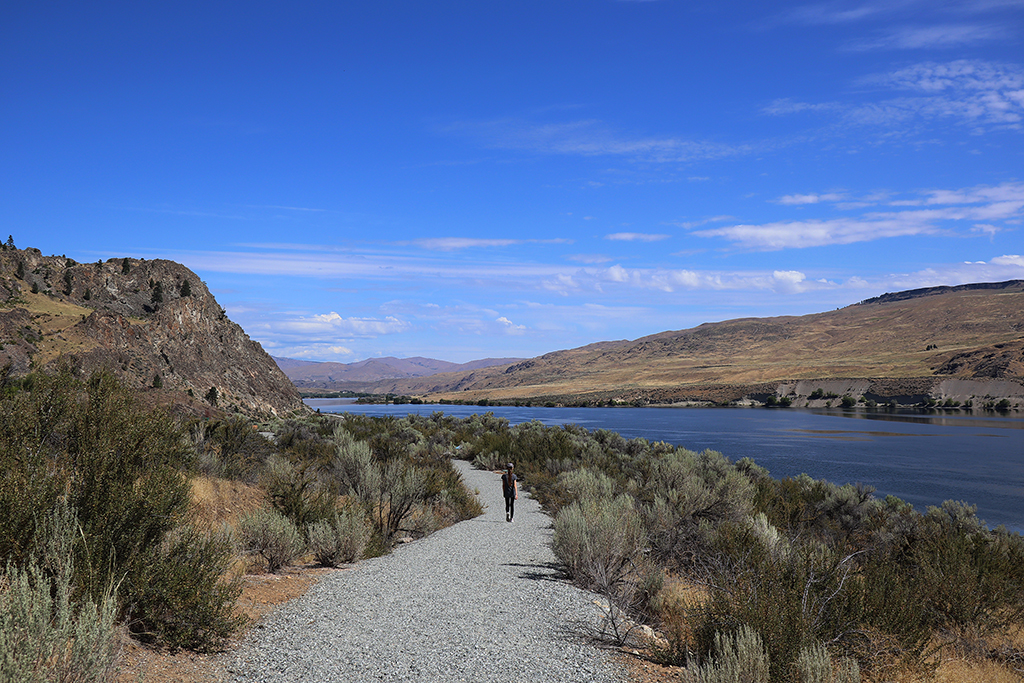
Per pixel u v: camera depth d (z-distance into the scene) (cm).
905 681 530
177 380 8062
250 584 746
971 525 1703
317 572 876
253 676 459
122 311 10100
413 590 770
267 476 1488
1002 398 16250
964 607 717
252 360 10862
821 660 462
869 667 528
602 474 1773
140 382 7044
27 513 462
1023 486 3375
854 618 554
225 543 621
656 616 691
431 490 1448
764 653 475
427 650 543
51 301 8794
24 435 526
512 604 716
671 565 931
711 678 455
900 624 573
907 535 1205
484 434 3578
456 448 3684
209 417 2459
